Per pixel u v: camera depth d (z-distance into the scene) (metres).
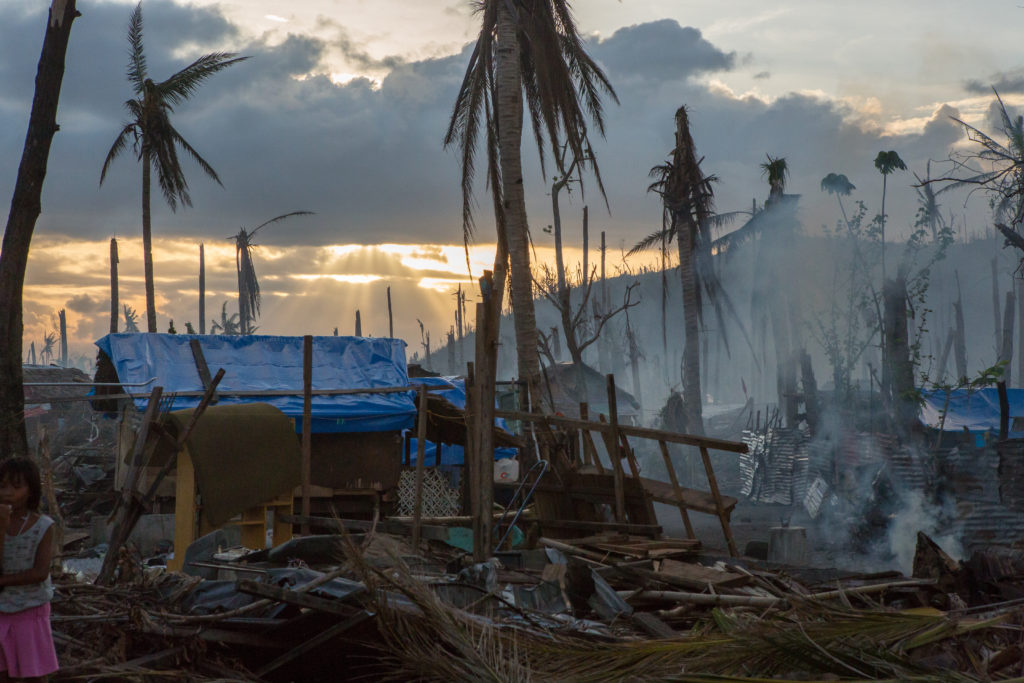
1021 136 18.56
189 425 8.12
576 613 7.77
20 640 4.80
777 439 26.92
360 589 5.98
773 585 8.66
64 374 33.25
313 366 16.58
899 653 5.50
